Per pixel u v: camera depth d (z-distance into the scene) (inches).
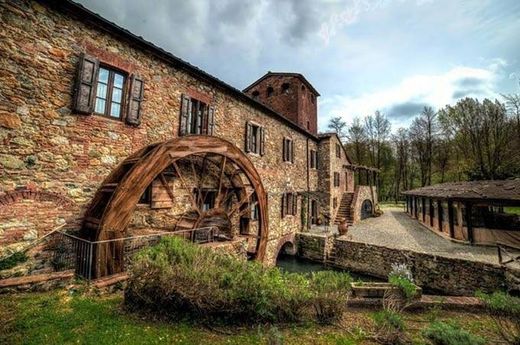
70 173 179.9
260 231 327.9
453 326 131.0
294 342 118.8
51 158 170.9
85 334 104.1
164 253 136.3
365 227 649.0
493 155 900.0
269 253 412.8
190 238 242.4
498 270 295.1
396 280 194.1
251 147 368.8
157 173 207.3
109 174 201.9
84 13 183.3
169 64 253.9
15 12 157.3
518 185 459.8
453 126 1076.5
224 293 122.1
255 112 384.8
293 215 503.8
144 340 103.6
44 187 167.3
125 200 185.0
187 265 132.3
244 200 307.6
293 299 138.6
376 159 1400.1
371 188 877.2
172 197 243.0
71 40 182.2
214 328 120.5
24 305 124.4
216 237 277.3
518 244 421.4
